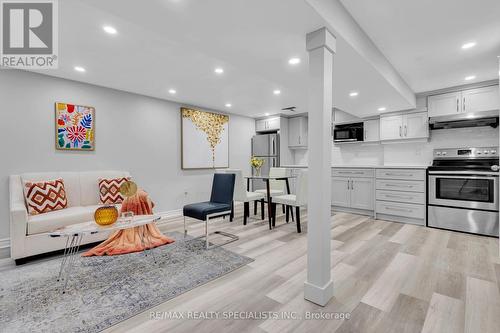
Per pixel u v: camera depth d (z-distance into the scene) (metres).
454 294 1.82
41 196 2.84
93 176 3.52
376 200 4.22
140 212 2.97
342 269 2.26
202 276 2.13
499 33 2.30
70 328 1.47
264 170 6.07
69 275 2.16
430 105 4.07
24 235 2.44
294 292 1.88
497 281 2.01
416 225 3.80
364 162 5.16
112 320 1.54
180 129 4.79
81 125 3.51
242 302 1.74
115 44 2.40
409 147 4.49
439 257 2.52
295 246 2.88
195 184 5.03
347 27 1.96
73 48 2.48
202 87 3.83
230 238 3.20
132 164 4.10
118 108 3.93
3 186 2.89
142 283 2.01
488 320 1.52
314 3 1.56
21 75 3.04
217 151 5.43
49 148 3.25
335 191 4.81
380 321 1.52
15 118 3.00
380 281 2.03
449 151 3.98
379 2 1.86
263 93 4.16
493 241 3.03
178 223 4.01
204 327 1.48
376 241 3.04
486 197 3.23
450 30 2.25
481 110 3.60
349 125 5.24
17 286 1.98
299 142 6.06
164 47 2.47
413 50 2.65
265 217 4.41
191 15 1.63
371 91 3.31
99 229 1.98
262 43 2.05
